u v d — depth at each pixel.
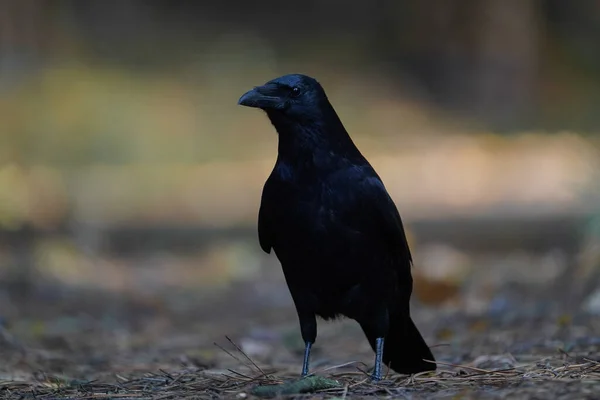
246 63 31.95
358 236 6.06
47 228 15.55
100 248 16.08
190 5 34.28
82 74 28.73
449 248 15.73
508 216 18.02
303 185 6.04
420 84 33.84
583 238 11.27
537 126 31.78
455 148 28.48
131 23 32.56
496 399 4.93
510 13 34.09
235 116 28.97
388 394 5.38
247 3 34.91
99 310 11.27
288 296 12.93
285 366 7.72
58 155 24.72
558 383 5.23
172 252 16.59
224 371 7.14
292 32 34.94
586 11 36.00
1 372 7.25
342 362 7.93
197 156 26.69
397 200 21.19
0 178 18.28
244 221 19.16
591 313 8.87
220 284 13.97
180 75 30.62
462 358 7.45
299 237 6.07
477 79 33.94
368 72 33.72
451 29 34.44
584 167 12.98
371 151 28.56
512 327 8.97
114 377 6.92
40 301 11.62
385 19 35.38
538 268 13.05
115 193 21.80
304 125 6.04
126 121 26.89
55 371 7.40
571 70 34.97
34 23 29.86
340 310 6.26
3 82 27.38
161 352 8.71
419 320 10.27
